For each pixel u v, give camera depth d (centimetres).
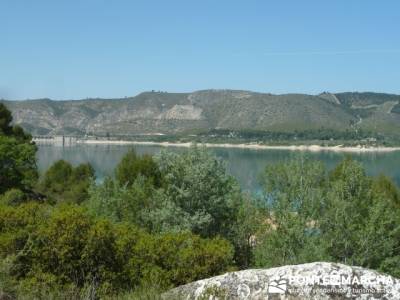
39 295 997
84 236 1282
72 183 6278
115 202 2573
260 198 2986
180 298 782
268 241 2456
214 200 2464
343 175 2944
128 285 1302
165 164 2544
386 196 3388
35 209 1426
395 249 2766
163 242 1441
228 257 1464
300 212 2767
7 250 1206
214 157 2559
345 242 2650
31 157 4575
